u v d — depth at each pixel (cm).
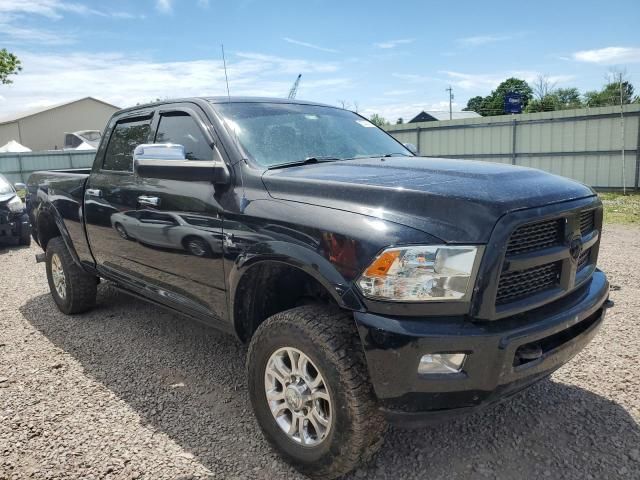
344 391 236
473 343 220
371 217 238
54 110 4875
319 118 393
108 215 409
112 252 419
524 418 314
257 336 276
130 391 360
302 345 250
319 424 256
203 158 337
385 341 222
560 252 248
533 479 260
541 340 252
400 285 223
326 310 259
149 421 321
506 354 226
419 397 226
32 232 562
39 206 523
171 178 306
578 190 274
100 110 5147
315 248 247
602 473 263
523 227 234
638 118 1659
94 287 507
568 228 253
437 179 262
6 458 283
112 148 431
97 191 425
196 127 348
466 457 280
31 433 307
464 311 224
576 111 1766
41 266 771
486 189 244
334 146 368
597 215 291
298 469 266
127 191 385
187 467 276
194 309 341
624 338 420
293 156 337
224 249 297
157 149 307
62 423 319
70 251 482
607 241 862
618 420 308
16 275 717
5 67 2522
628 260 700
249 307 304
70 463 279
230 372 388
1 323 505
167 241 345
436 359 225
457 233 224
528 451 283
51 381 377
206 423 318
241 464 278
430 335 219
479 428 306
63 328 486
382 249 225
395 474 268
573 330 270
